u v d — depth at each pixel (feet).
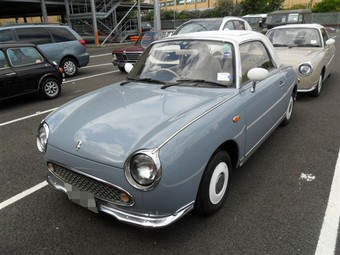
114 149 7.52
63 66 34.45
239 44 11.10
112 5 71.26
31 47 24.30
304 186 10.89
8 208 10.25
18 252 8.25
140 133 7.75
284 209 9.62
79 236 8.75
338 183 11.00
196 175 7.85
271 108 12.39
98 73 37.04
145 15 146.20
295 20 47.52
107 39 75.15
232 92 9.93
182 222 9.11
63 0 66.23
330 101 21.11
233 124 9.16
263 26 50.62
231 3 127.95
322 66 21.40
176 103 9.19
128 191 7.34
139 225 7.49
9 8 71.72
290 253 7.88
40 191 11.26
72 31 35.86
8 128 18.54
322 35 24.04
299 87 20.26
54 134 8.76
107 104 9.70
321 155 13.21
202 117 8.30
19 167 13.29
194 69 10.94
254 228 8.80
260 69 10.31
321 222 8.99
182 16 139.95
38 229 9.12
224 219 9.20
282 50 22.62
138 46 36.50
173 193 7.34
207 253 7.98
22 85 23.47
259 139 11.69
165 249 8.16
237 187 10.89
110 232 8.86
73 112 9.55
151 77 11.56
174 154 7.23
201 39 11.66
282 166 12.36
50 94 25.41
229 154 10.05
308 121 17.43
